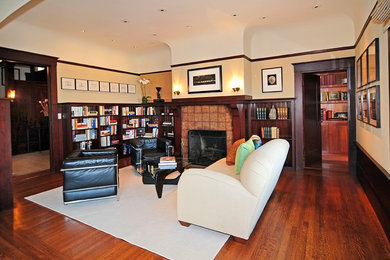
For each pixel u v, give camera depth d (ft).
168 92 21.95
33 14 13.37
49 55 16.24
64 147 17.13
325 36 15.20
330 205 10.05
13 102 23.39
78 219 9.16
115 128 20.49
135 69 23.16
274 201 10.60
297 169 16.28
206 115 18.40
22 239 7.77
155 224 8.63
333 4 12.46
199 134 18.76
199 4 12.38
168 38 17.94
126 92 22.16
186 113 19.31
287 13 13.61
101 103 18.70
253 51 17.52
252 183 6.97
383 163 8.35
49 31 16.16
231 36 16.31
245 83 16.38
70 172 10.43
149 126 22.53
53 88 16.51
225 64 16.66
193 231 8.07
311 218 8.88
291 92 16.43
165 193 11.89
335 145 20.58
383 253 6.65
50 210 10.04
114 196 11.03
